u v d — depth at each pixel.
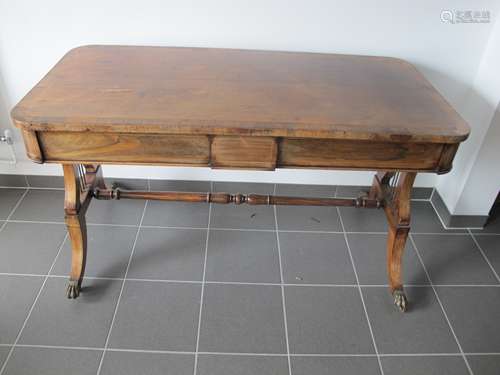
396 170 1.27
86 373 1.35
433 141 1.16
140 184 2.07
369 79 1.45
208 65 1.48
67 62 1.45
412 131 1.16
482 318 1.60
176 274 1.70
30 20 1.63
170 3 1.60
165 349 1.43
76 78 1.34
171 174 2.04
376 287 1.69
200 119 1.16
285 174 2.04
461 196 1.89
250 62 1.53
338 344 1.48
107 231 1.88
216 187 2.08
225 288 1.65
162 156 1.22
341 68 1.53
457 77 1.78
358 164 1.26
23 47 1.69
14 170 2.02
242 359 1.42
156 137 1.18
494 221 2.06
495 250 1.90
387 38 1.69
